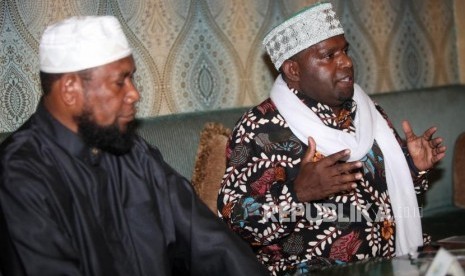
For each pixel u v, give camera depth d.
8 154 1.73
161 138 2.76
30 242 1.64
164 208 1.92
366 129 2.42
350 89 2.36
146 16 2.98
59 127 1.79
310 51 2.35
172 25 3.05
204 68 3.14
